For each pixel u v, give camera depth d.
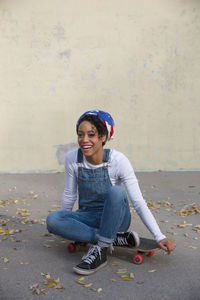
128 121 7.07
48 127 7.13
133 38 6.95
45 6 6.95
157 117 7.04
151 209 4.32
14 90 7.10
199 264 2.68
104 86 7.04
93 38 6.97
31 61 7.05
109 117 2.57
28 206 4.55
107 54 6.99
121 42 6.96
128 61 6.98
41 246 3.07
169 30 6.89
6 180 6.39
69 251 2.90
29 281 2.40
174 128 7.05
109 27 6.94
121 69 7.00
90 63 7.02
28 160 7.18
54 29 6.99
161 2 6.86
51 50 7.02
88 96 7.07
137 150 7.10
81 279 2.41
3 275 2.49
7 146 7.18
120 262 2.70
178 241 3.20
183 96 7.00
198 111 7.01
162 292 2.24
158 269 2.58
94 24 6.95
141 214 2.54
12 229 3.57
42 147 7.17
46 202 4.77
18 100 7.12
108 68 7.01
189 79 6.96
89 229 2.60
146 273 2.51
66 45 7.01
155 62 6.95
